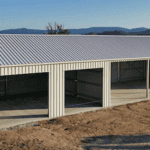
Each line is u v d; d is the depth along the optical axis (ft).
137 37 79.56
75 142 31.94
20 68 37.88
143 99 57.52
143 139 32.96
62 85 43.01
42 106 51.06
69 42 57.06
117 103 53.36
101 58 50.98
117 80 83.66
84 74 56.80
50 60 43.32
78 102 54.08
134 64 88.17
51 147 29.96
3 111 46.68
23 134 34.55
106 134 34.99
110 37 71.41
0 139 32.30
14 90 64.23
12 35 51.24
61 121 40.68
